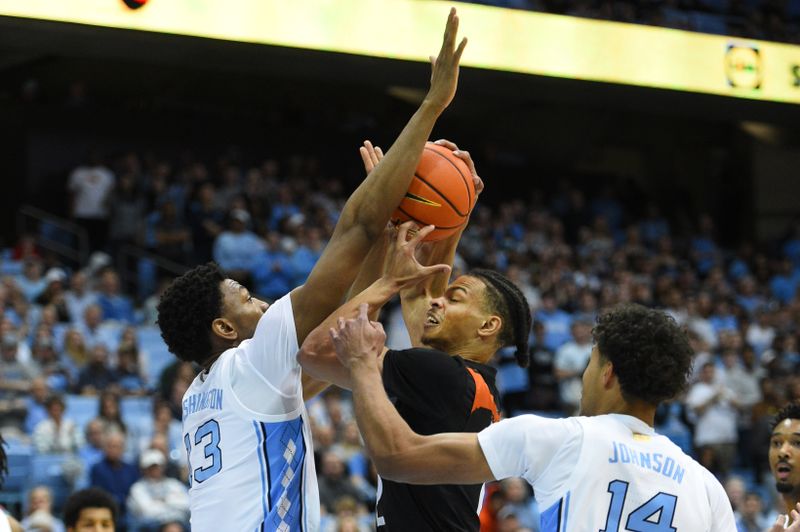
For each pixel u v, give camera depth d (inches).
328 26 542.0
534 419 118.7
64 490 406.6
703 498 120.4
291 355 129.0
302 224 631.2
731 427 542.0
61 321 533.0
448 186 139.5
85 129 756.0
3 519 156.8
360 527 415.2
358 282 144.2
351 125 868.0
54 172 745.0
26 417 431.5
